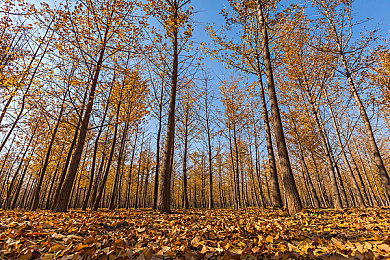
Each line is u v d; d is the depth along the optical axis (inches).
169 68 306.0
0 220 160.4
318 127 363.3
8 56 362.6
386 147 816.3
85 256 79.0
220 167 999.6
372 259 73.2
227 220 181.6
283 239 110.1
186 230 132.1
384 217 169.8
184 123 621.6
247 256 84.4
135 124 534.3
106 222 165.6
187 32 315.9
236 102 569.6
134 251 89.7
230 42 395.5
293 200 193.5
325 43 384.2
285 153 208.4
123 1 310.8
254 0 273.0
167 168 273.9
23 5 260.4
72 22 279.0
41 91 337.7
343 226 135.7
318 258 80.6
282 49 387.5
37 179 819.4
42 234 115.0
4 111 365.1
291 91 415.2
